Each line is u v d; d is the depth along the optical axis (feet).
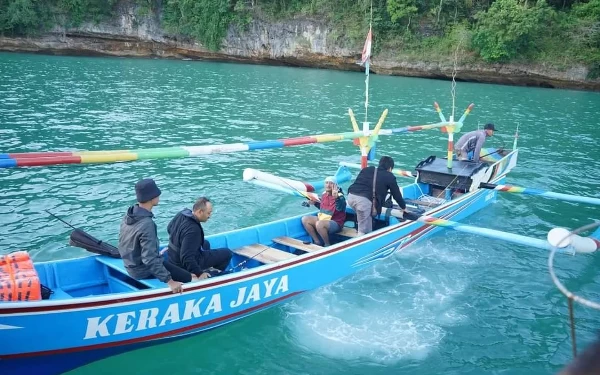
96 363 17.58
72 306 15.81
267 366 18.10
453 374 17.89
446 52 132.67
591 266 26.71
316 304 22.08
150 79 102.68
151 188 17.65
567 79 124.47
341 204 25.45
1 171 36.63
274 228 25.23
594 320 21.62
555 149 55.93
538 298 23.31
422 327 20.68
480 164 33.32
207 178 38.34
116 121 58.90
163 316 17.87
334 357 18.65
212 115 66.44
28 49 153.99
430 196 32.68
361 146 27.68
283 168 42.57
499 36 123.75
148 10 156.56
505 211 34.81
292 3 149.07
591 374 3.10
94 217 29.81
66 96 75.25
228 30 154.10
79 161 16.44
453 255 27.48
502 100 96.58
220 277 18.94
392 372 17.88
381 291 23.36
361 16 141.49
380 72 140.77
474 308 22.29
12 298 15.44
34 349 15.75
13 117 57.62
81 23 154.81
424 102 88.43
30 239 26.55
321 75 129.18
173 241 19.21
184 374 17.57
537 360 18.88
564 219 33.88
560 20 129.18
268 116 67.82
